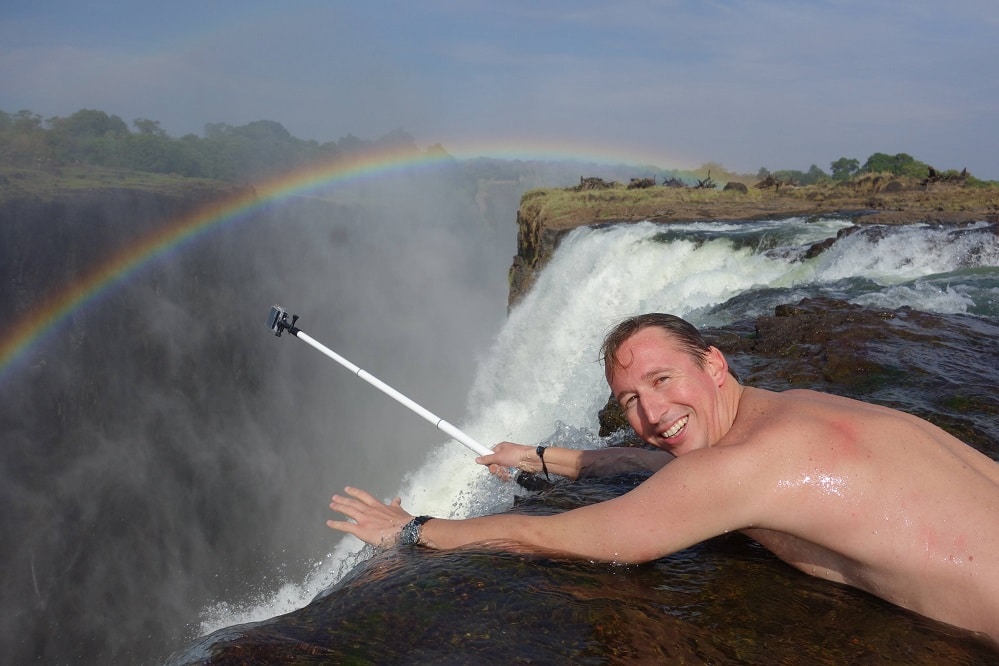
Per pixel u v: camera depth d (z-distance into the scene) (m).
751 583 2.81
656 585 2.81
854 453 2.55
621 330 3.00
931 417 4.66
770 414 2.80
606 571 2.89
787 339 6.82
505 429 12.34
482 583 2.80
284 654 2.42
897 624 2.51
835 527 2.54
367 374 4.55
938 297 9.33
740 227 19.42
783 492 2.56
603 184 38.88
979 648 2.39
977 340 6.45
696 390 2.89
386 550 3.28
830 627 2.51
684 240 16.67
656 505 2.74
